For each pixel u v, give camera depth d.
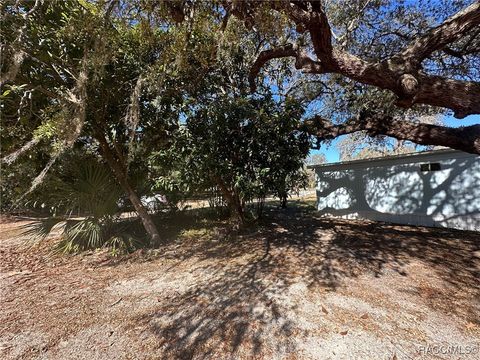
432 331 2.40
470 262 4.10
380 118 5.55
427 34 3.49
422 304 2.88
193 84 5.66
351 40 6.28
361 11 5.55
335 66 3.69
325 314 2.74
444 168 6.67
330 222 7.79
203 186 6.64
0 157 4.17
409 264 4.07
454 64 6.06
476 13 3.12
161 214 7.70
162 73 4.61
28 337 2.53
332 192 9.21
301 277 3.71
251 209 7.86
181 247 5.47
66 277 4.06
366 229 6.68
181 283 3.69
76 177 5.42
